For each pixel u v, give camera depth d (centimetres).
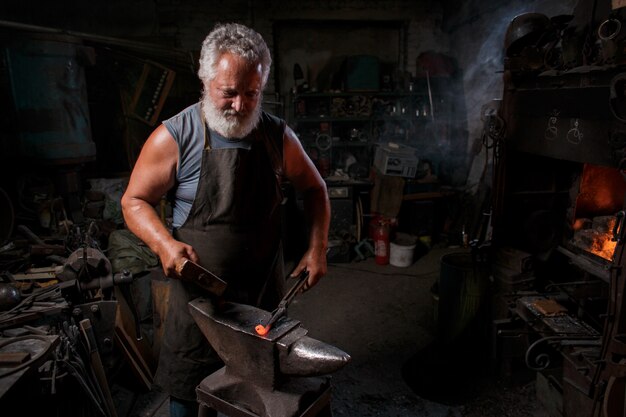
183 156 160
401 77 636
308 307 422
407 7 626
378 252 526
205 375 180
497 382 298
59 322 229
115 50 523
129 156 549
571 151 233
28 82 358
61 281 259
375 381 304
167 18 593
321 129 611
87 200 426
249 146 163
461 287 315
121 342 274
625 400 199
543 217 307
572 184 305
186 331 174
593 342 223
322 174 590
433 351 341
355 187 576
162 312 310
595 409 212
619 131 197
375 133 621
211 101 151
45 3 544
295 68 600
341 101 601
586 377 217
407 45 639
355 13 618
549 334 247
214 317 141
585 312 256
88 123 407
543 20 258
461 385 297
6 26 344
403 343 354
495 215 311
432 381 303
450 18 615
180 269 130
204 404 147
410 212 580
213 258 167
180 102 585
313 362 125
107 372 263
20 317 210
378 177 565
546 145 255
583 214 307
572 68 235
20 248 320
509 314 299
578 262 271
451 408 275
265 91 623
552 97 247
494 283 310
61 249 313
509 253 303
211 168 158
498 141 303
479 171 571
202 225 165
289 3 607
